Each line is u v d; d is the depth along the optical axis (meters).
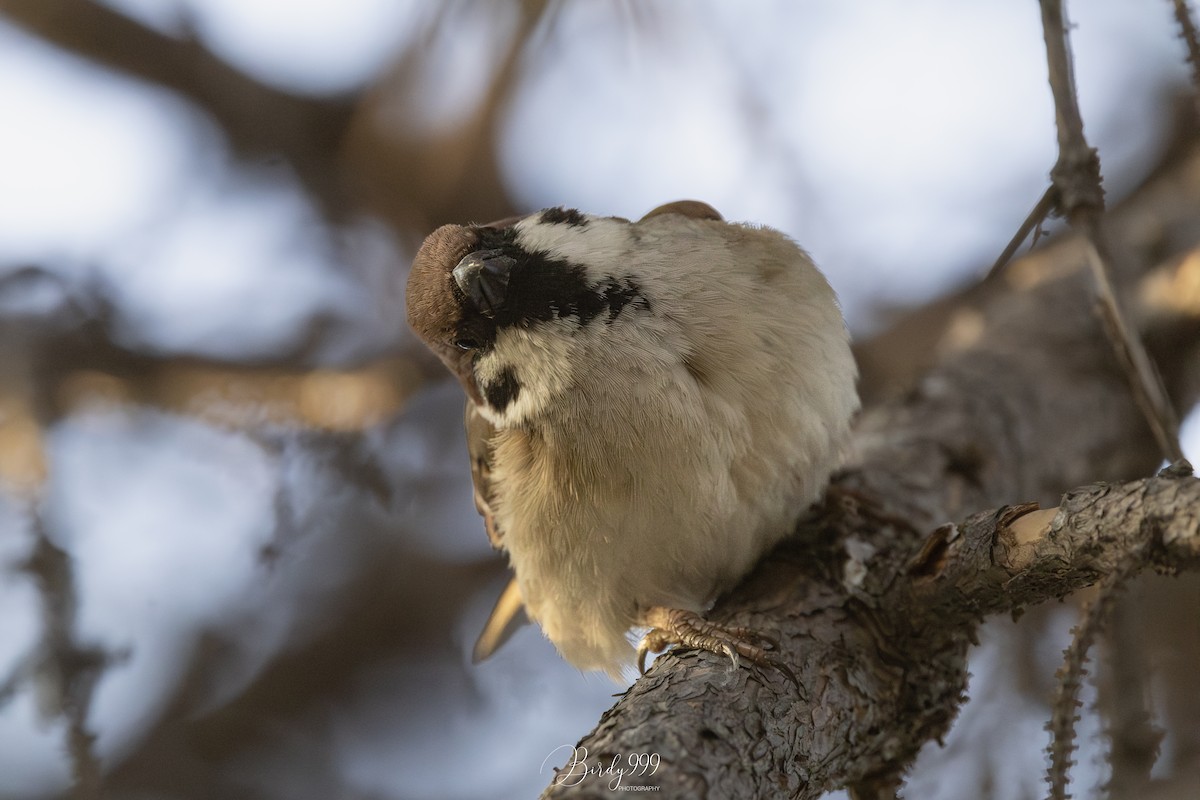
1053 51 5.39
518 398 7.03
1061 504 5.12
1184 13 5.14
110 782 11.01
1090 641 4.27
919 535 7.19
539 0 10.91
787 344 6.77
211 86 12.13
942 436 8.20
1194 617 6.56
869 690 6.02
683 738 5.19
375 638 11.88
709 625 6.14
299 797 11.23
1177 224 10.16
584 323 6.84
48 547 7.90
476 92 11.64
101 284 11.10
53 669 7.45
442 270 7.27
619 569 7.02
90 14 11.64
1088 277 9.78
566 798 4.65
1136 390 6.07
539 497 7.05
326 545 11.71
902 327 11.29
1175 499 4.57
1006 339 9.34
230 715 11.48
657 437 6.67
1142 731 4.89
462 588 12.00
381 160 12.30
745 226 7.41
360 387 11.27
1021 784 7.18
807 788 5.66
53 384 10.43
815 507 7.29
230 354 11.38
